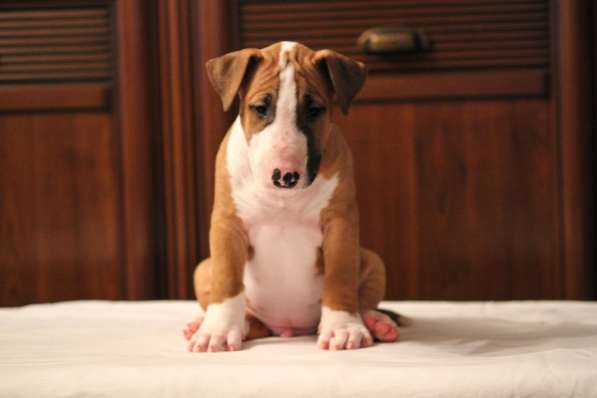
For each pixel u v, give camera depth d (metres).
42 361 1.17
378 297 1.45
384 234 2.11
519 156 2.09
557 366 1.03
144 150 2.12
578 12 2.05
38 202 2.13
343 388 1.01
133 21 2.11
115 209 2.13
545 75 2.07
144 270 2.13
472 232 2.10
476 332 1.39
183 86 2.11
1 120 2.12
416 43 2.06
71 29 2.13
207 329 1.28
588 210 2.07
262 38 2.10
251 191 1.32
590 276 2.08
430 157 2.09
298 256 1.37
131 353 1.24
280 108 1.22
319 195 1.32
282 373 1.04
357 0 2.09
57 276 2.14
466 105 2.08
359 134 2.10
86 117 2.12
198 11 2.09
